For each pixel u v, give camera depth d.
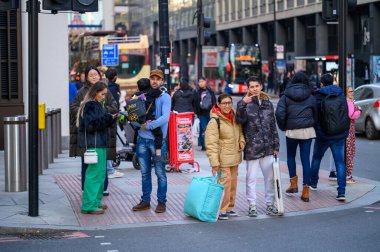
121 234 13.40
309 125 16.67
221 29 113.69
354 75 57.84
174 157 21.75
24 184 17.25
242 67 86.25
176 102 27.02
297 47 90.69
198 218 14.65
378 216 15.05
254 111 15.07
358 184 19.22
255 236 13.13
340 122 16.80
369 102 33.19
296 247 12.15
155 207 16.06
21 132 17.09
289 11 90.81
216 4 115.94
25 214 14.63
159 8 26.06
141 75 62.22
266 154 15.17
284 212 15.73
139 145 15.50
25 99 26.59
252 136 15.09
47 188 18.11
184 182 19.70
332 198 17.30
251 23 102.38
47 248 12.20
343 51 18.36
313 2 84.50
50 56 27.72
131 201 16.70
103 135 15.02
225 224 14.42
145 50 62.50
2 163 23.06
